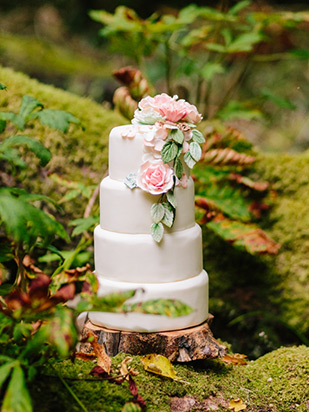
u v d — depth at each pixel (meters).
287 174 2.27
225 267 2.26
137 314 1.44
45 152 1.30
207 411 1.35
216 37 2.46
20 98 2.20
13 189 1.26
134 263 1.41
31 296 1.07
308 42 4.68
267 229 2.25
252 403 1.41
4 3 6.10
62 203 2.15
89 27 6.09
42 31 6.04
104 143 2.20
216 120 2.57
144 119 1.40
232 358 1.62
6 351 1.19
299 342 2.21
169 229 1.42
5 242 1.47
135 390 1.28
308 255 2.21
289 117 4.71
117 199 1.41
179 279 1.44
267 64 4.84
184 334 1.44
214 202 2.08
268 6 4.49
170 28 2.22
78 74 5.01
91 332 1.38
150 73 4.79
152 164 1.39
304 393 1.45
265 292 2.24
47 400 1.20
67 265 1.72
